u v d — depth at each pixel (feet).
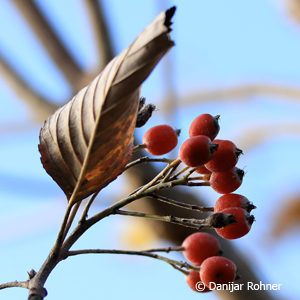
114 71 1.88
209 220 1.95
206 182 2.00
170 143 2.00
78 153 1.92
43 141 1.93
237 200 1.99
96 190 1.92
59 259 1.92
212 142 1.96
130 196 1.96
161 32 1.86
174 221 1.95
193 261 2.02
